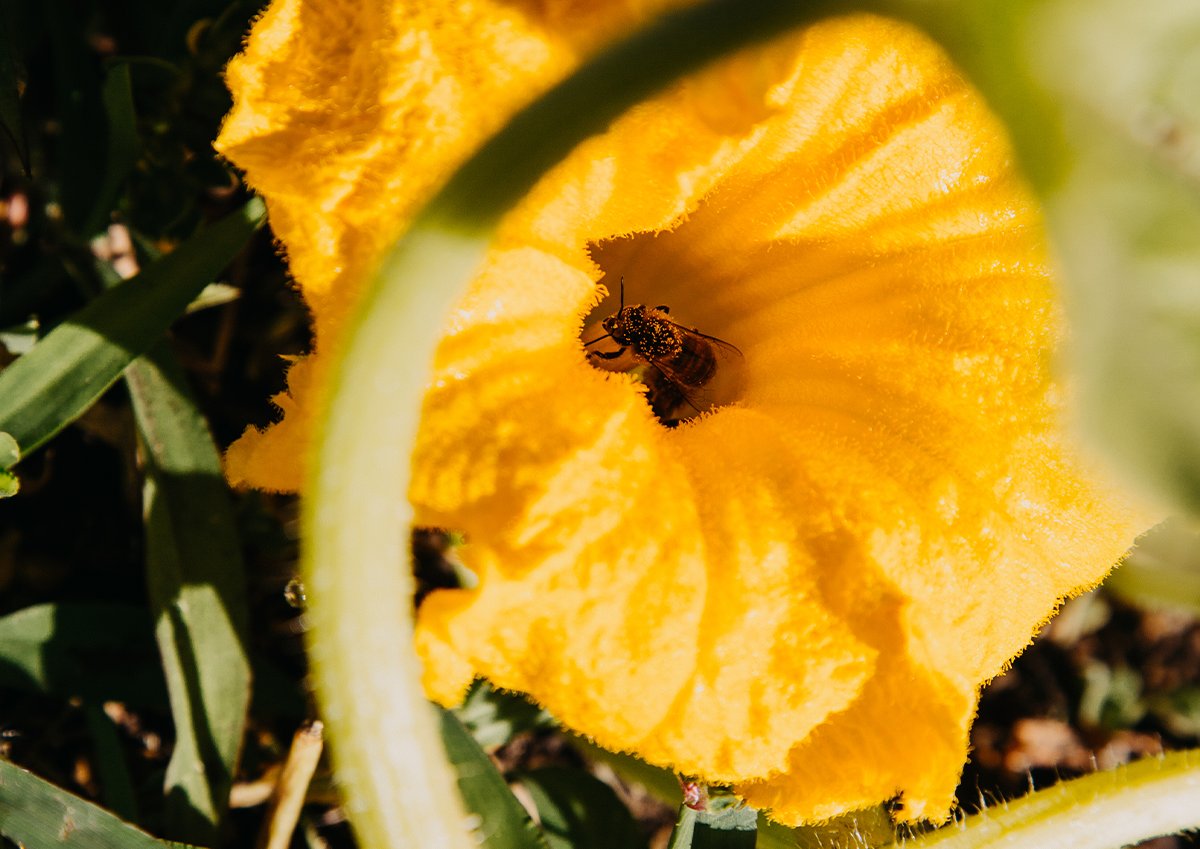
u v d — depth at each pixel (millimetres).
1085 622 304
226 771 248
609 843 259
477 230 170
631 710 223
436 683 218
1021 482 232
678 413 266
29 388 239
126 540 268
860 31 229
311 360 221
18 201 271
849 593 227
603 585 221
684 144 227
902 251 238
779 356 248
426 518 220
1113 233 118
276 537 268
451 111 220
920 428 233
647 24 160
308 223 220
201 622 247
